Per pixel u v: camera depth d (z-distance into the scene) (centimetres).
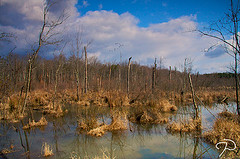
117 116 937
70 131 847
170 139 743
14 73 1248
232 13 620
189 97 1841
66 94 2044
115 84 2011
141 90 1706
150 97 1494
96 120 912
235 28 625
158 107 1320
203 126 877
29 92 1652
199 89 1942
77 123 982
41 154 592
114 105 1485
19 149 633
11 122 1002
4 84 1050
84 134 805
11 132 831
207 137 721
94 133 795
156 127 912
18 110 1129
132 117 1062
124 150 633
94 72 2819
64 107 1474
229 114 949
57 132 833
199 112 1003
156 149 641
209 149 625
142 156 585
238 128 671
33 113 1237
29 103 1505
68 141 721
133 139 747
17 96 1391
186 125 857
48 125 951
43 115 1178
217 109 1353
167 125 903
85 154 598
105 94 1809
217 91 2034
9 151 611
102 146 671
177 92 1903
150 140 734
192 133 799
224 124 695
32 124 925
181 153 605
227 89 1925
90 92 2173
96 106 1542
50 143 698
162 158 566
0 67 1030
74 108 1445
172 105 1374
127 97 1661
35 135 790
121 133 822
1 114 1119
